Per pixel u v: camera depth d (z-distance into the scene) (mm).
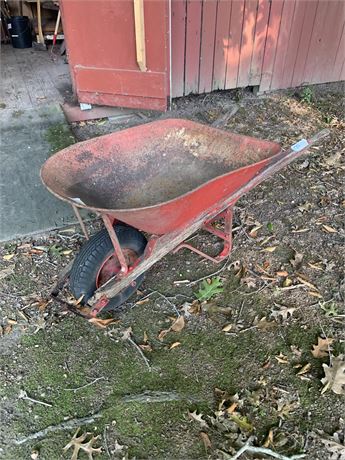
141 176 2383
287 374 2279
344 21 4859
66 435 2035
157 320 2561
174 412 2117
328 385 2207
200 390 2209
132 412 2119
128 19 3752
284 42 4758
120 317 2572
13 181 3449
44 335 2471
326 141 4246
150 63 3984
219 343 2434
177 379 2258
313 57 5023
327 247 3047
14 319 2557
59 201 3303
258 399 2166
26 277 2799
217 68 4680
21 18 5750
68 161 2172
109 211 1881
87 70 4070
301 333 2484
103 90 4176
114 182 2322
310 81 5238
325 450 1979
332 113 4793
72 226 3119
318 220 3279
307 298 2680
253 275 2834
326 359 2342
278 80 5047
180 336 2471
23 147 3801
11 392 2205
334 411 2121
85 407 2143
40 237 3047
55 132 4008
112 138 2279
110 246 2320
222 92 5004
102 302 2254
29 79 4969
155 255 2273
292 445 1997
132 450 1985
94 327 2514
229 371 2295
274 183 3648
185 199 2008
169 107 4582
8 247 2975
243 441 2010
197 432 2043
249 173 2262
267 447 1982
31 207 3242
